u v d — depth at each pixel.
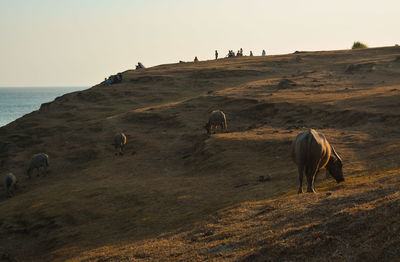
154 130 45.84
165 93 65.50
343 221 9.43
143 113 51.38
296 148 14.86
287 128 35.22
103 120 52.00
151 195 24.67
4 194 36.88
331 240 8.68
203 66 85.06
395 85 45.44
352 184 15.20
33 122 57.97
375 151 22.75
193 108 50.22
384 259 7.30
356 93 42.50
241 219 13.66
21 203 30.22
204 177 27.16
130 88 71.25
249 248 10.08
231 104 48.53
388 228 8.12
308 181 14.93
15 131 55.50
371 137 26.77
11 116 177.62
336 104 38.19
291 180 21.02
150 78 76.12
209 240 12.18
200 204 20.88
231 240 11.34
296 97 45.03
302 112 38.94
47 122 57.22
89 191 28.53
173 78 74.31
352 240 8.41
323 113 36.59
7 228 25.61
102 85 78.69
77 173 37.78
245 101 47.88
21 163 44.25
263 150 29.36
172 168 32.66
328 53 85.50
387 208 9.03
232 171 26.55
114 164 36.84
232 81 68.38
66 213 24.95
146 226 19.44
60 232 22.83
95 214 23.81
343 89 46.66
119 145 40.16
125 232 19.56
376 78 53.03
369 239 8.13
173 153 36.81
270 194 19.05
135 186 27.61
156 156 36.78
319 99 41.94
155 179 29.34
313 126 34.06
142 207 22.92
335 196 12.87
